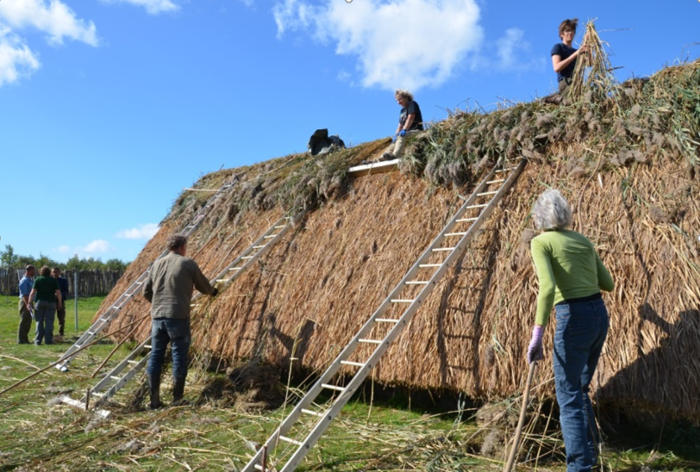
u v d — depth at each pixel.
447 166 6.73
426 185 7.05
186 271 6.50
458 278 5.62
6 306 23.47
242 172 11.52
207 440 5.04
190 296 6.53
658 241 4.71
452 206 6.50
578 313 3.79
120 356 9.48
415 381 5.32
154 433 5.28
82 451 4.81
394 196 7.32
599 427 4.44
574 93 6.29
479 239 5.80
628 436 4.86
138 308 9.59
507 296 5.10
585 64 6.22
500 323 4.98
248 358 6.95
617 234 4.97
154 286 6.55
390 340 4.95
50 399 6.66
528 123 6.35
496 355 4.86
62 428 5.50
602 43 6.14
